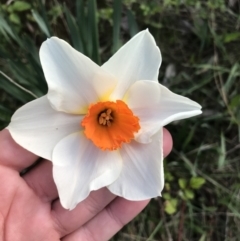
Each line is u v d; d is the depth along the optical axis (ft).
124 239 0.66
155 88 0.40
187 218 0.67
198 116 0.66
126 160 0.42
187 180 0.66
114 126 0.43
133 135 0.41
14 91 0.56
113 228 0.55
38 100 0.40
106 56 0.69
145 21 0.69
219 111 0.67
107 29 0.69
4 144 0.47
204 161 0.67
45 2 0.68
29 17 0.68
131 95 0.41
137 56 0.41
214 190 0.67
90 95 0.41
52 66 0.38
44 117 0.41
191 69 0.69
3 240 0.50
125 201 0.52
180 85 0.68
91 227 0.54
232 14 0.70
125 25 0.69
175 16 0.70
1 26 0.54
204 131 0.67
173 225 0.66
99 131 0.43
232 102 0.64
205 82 0.65
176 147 0.66
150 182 0.41
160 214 0.66
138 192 0.42
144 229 0.66
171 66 0.69
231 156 0.67
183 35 0.70
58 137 0.42
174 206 0.65
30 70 0.62
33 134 0.41
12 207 0.50
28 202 0.50
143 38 0.40
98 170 0.42
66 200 0.41
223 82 0.68
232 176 0.67
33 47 0.55
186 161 0.65
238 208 0.65
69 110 0.41
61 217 0.51
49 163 0.49
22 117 0.41
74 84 0.40
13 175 0.48
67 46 0.38
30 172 0.49
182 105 0.40
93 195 0.50
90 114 0.41
